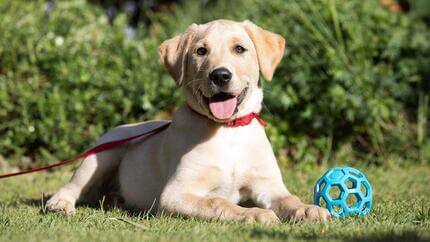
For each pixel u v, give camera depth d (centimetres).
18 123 1005
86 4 1243
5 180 880
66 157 998
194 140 593
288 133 1014
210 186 589
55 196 662
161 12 1498
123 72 1035
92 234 442
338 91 980
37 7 1173
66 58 1028
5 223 502
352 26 1028
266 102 995
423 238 421
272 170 607
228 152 593
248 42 605
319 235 434
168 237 429
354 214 539
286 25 1038
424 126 1046
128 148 694
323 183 553
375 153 1035
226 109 567
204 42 590
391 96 1030
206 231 448
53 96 996
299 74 986
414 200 637
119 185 686
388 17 1062
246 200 618
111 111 1005
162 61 630
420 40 1052
